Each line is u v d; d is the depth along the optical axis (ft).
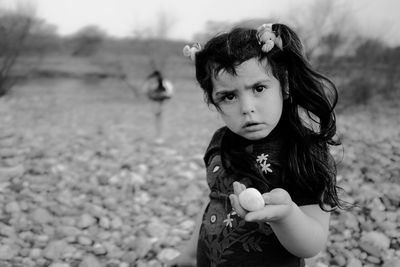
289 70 4.81
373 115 24.39
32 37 46.80
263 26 4.71
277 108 4.66
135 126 26.66
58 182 14.03
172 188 13.60
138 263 9.00
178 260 6.39
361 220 9.91
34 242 10.12
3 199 12.33
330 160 5.11
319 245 4.54
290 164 4.77
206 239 5.18
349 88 27.84
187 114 31.01
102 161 16.88
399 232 9.39
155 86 22.66
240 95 4.59
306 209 4.76
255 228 4.87
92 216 11.45
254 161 4.93
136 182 14.10
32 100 37.11
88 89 42.11
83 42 51.85
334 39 30.78
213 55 4.64
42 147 19.04
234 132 4.96
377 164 13.42
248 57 4.51
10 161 16.17
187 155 17.99
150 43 47.83
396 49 31.91
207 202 6.41
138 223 11.25
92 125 27.09
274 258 4.86
